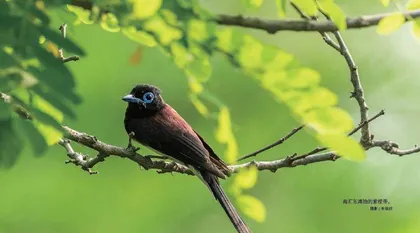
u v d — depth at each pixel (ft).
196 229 48.11
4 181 45.83
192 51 18.31
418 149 29.76
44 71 16.29
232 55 17.63
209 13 17.78
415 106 55.93
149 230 47.57
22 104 16.48
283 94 17.56
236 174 27.50
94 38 44.78
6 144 16.24
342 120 17.35
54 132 16.70
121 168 48.14
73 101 16.47
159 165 29.40
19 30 16.29
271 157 50.39
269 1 37.81
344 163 50.70
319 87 17.30
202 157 32.24
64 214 46.47
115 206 47.50
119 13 17.60
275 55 17.31
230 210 31.60
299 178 50.93
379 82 55.98
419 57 55.72
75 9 20.71
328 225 50.06
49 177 46.26
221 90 48.73
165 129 33.19
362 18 20.33
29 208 46.01
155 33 18.07
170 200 48.34
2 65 16.07
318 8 19.35
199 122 48.57
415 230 50.01
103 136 46.70
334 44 28.48
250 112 49.90
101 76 46.14
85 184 46.96
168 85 47.78
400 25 20.70
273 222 50.44
